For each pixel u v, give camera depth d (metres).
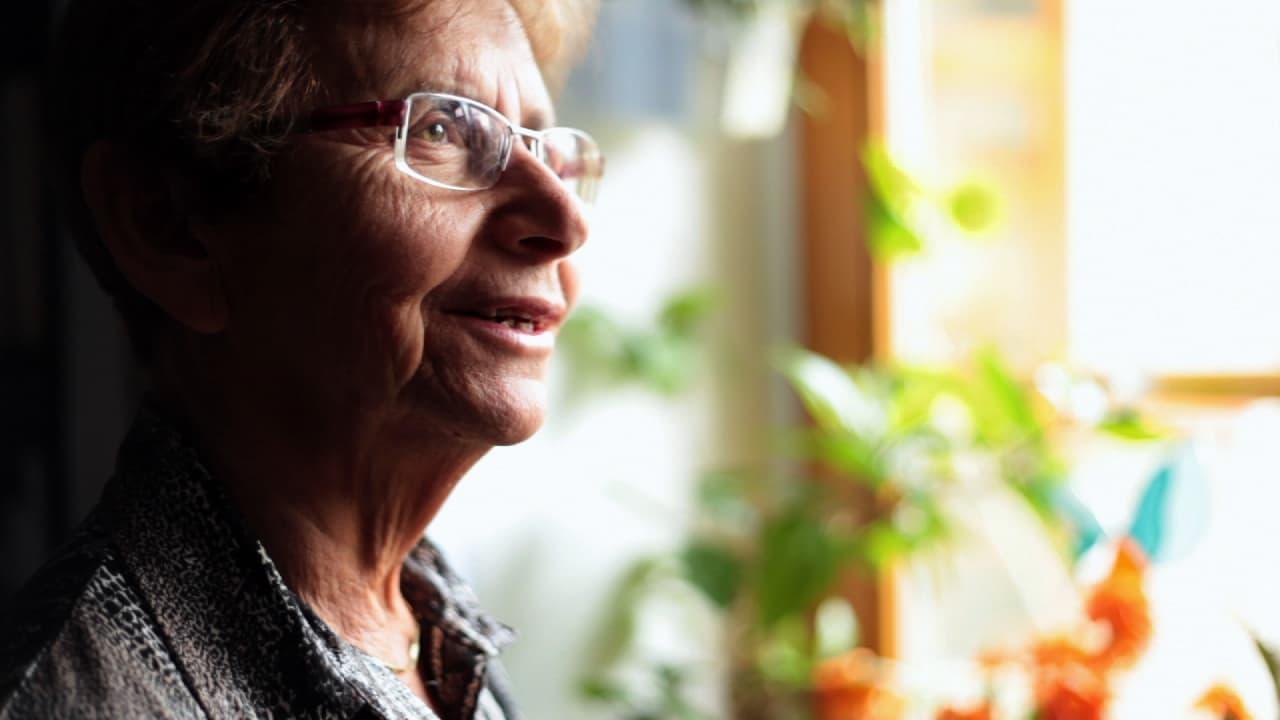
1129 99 1.83
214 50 0.68
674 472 2.04
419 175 0.70
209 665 0.64
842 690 1.76
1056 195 1.90
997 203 1.83
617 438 1.95
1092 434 1.86
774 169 2.16
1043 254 1.92
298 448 0.73
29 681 0.57
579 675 1.89
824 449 1.91
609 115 1.81
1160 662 1.67
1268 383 1.68
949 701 1.54
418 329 0.71
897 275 2.04
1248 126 1.73
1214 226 1.76
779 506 2.16
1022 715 1.45
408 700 0.70
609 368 1.93
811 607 2.09
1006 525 1.94
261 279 0.71
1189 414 1.77
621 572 1.96
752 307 2.16
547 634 1.85
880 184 1.86
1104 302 1.86
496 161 0.72
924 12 2.02
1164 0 1.80
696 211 2.05
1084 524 1.66
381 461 0.74
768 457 2.17
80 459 1.51
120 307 0.77
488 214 0.73
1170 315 1.79
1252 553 1.69
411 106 0.70
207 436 0.74
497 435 0.73
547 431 1.84
